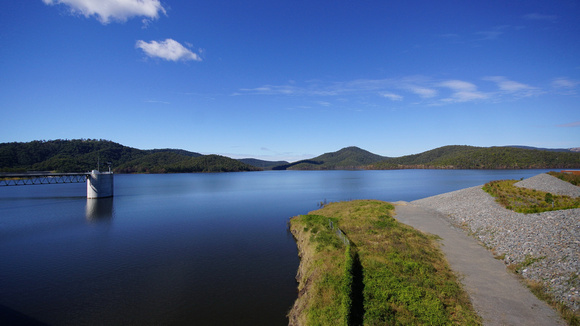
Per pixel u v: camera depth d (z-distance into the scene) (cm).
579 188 4625
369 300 1822
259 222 5725
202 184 17238
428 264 2377
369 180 19350
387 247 2792
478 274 2222
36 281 2912
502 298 1845
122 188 14250
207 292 2664
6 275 3067
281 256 3644
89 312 2325
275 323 2175
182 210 7269
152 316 2267
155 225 5456
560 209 3278
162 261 3475
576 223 2542
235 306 2414
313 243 3319
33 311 2342
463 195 5556
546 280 1956
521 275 2153
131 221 5834
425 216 4484
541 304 1753
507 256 2498
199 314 2294
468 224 3747
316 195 10538
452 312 1694
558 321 1570
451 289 1944
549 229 2631
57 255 3703
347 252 2469
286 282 2878
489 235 3097
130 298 2550
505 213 3616
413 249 2727
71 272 3144
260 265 3338
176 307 2400
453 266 2389
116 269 3225
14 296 2592
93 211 7062
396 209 5153
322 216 4881
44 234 4778
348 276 2012
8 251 3866
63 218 6162
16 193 11562
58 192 11988
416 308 1708
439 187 12575
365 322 1630
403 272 2216
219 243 4231
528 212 3431
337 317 1767
